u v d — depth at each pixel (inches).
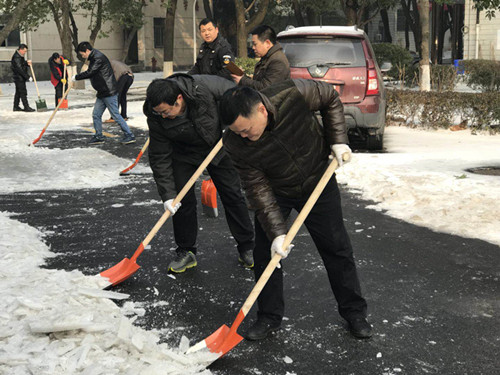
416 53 1312.7
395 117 523.8
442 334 139.6
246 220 182.7
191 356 125.9
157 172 167.8
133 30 1269.7
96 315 142.9
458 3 1300.4
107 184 303.7
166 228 227.9
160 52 1700.3
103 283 164.7
